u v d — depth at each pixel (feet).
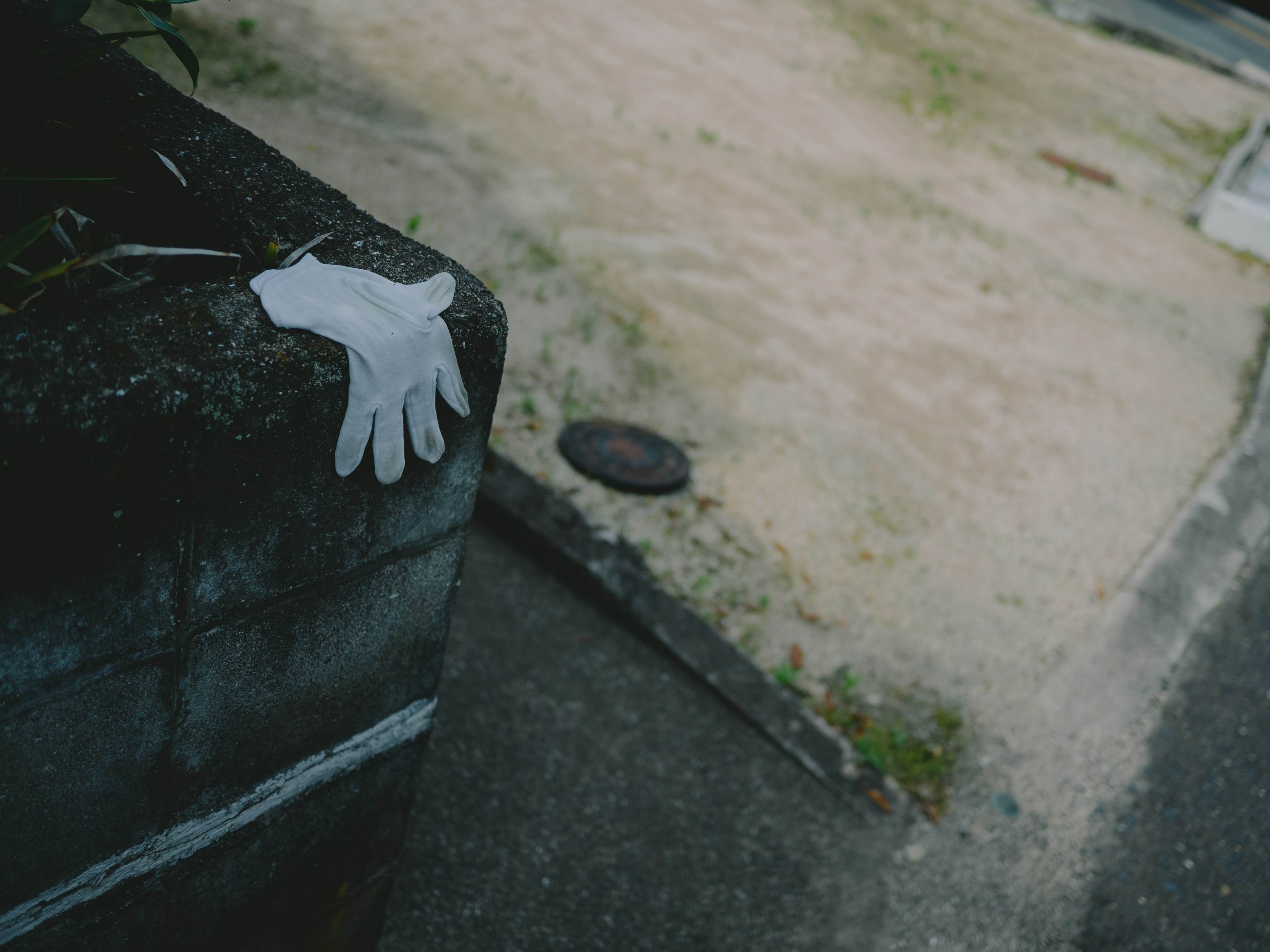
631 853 9.79
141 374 3.71
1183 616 16.07
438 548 5.68
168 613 4.40
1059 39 52.54
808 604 13.78
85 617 4.05
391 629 5.79
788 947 9.48
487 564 12.53
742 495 15.34
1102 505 18.35
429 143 21.65
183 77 19.42
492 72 26.71
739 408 17.34
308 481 4.57
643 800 10.36
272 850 6.09
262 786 5.69
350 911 7.32
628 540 13.58
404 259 5.27
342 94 21.93
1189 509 18.90
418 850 9.09
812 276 22.93
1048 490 18.24
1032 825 11.75
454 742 10.19
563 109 26.43
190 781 5.18
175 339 3.96
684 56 33.83
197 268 5.56
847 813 11.08
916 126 35.60
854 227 26.27
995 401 20.54
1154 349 25.36
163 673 4.59
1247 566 18.02
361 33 25.45
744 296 21.03
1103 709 13.83
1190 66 55.47
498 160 22.27
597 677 11.59
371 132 20.94
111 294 4.79
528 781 10.11
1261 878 11.96
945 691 13.24
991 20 51.75
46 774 4.38
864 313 22.20
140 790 4.92
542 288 18.34
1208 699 14.62
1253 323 29.25
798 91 34.63
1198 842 12.22
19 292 4.84
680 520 14.38
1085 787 12.51
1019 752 12.70
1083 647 14.79
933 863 10.87
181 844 5.41
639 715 11.30
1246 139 45.37
